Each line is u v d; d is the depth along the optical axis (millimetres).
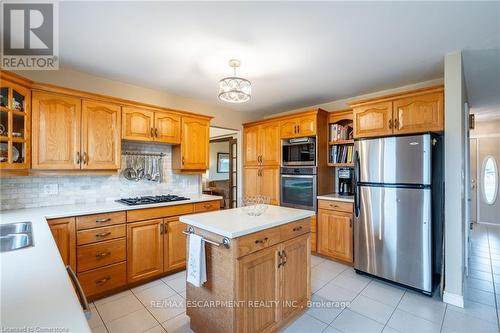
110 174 2768
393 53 2354
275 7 1671
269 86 3293
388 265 2658
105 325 1995
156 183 3430
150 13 1734
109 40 2107
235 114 4578
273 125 4125
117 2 1614
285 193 3939
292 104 4223
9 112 2031
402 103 2738
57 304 755
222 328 1660
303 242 2150
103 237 2398
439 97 2527
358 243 2898
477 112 4832
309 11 1715
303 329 1947
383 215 2684
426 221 2408
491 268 3186
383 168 2682
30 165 2207
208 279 1773
